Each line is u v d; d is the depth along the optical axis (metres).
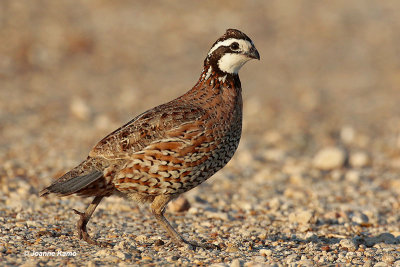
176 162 9.27
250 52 10.16
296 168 17.06
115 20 37.56
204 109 9.74
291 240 10.64
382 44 38.16
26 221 10.79
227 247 9.81
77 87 27.52
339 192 15.04
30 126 20.77
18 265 8.20
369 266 8.94
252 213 12.68
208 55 10.25
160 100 26.34
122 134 9.33
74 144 18.81
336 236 10.92
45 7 37.19
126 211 12.34
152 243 9.95
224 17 39.62
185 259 8.95
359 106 27.27
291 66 34.25
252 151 19.28
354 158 18.28
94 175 9.12
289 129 22.44
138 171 9.22
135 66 31.95
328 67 34.31
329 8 43.09
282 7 42.56
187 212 12.58
